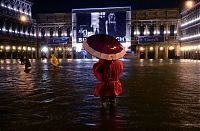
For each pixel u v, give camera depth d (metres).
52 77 25.84
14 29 113.56
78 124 9.12
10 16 109.56
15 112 10.80
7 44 106.69
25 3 121.69
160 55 124.94
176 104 12.31
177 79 23.92
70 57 125.88
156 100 13.33
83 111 11.01
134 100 13.34
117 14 121.31
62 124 9.11
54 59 39.38
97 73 11.17
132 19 126.44
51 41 128.62
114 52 10.93
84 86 18.86
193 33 110.12
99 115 10.34
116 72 11.24
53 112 10.83
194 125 8.95
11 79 23.72
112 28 121.38
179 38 124.69
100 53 10.81
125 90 16.84
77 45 123.81
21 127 8.77
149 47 124.75
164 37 124.00
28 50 123.25
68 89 17.31
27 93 15.59
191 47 111.69
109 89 11.32
